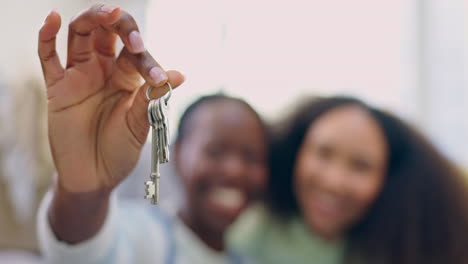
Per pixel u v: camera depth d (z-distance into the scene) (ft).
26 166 3.20
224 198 2.85
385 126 2.98
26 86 3.30
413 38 3.45
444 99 3.58
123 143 1.19
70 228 1.38
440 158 2.99
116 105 1.21
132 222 2.64
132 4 3.11
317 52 3.30
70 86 1.16
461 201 2.96
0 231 3.10
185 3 3.20
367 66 3.37
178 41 3.16
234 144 2.90
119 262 1.94
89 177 1.24
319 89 3.22
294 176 2.93
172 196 2.84
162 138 1.11
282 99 3.11
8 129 3.22
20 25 3.35
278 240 2.90
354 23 3.39
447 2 3.54
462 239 2.90
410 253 2.89
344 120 2.97
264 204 2.91
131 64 1.16
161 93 1.10
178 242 2.72
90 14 1.07
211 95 3.00
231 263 2.83
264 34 3.26
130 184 2.84
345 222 2.93
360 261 2.91
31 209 3.17
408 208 2.92
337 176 2.92
